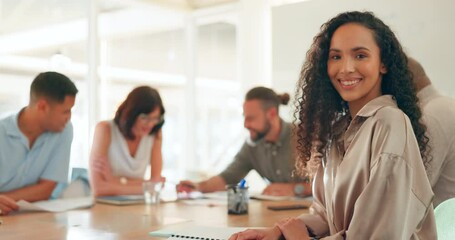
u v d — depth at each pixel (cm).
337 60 114
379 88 115
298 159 137
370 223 95
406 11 309
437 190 161
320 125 123
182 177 400
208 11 436
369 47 109
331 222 115
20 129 197
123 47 433
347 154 108
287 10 367
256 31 394
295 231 114
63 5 392
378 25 112
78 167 234
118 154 244
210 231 134
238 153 271
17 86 376
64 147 209
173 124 464
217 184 254
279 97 265
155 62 462
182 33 460
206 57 463
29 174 203
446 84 295
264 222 156
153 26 450
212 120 449
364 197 96
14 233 137
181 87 462
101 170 236
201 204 203
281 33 371
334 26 116
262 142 262
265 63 389
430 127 154
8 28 376
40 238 130
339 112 123
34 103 193
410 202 96
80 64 395
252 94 260
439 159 155
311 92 125
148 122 246
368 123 105
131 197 219
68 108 195
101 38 406
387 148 97
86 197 219
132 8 426
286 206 192
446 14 294
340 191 107
